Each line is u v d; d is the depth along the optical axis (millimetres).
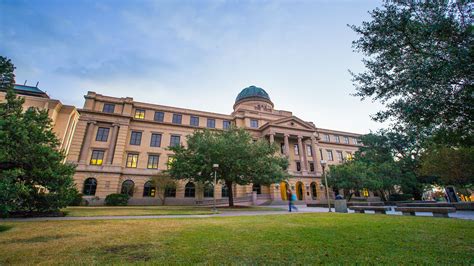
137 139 37688
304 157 44906
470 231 7262
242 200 35656
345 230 8000
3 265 4371
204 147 24953
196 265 4258
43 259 4754
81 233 7762
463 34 6395
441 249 5246
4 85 18484
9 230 8492
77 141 33406
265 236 7027
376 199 43375
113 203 30203
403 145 37188
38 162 13453
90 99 36594
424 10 7160
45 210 14141
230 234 7402
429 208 12180
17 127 12227
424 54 7094
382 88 8359
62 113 30391
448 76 6461
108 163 33719
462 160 17094
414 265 4168
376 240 6289
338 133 57188
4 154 11117
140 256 4922
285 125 42875
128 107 38281
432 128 8891
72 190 15586
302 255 4891
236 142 26219
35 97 28969
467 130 8242
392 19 7543
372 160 40250
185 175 25422
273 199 35969
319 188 41781
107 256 4934
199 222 10672
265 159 26688
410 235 6895
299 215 14117
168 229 8523
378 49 8234
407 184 35406
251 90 54031
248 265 4215
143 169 35844
